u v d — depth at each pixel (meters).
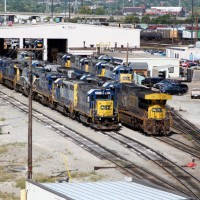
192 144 103.50
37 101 150.25
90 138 104.88
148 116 109.06
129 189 48.19
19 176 80.25
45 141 102.25
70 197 45.41
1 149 95.94
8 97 156.38
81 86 118.50
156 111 109.06
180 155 93.88
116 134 109.31
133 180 51.91
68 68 156.75
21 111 133.88
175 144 102.19
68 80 127.62
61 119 124.12
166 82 171.00
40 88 145.75
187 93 168.50
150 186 49.47
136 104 112.81
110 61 184.12
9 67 174.62
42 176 79.62
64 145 99.06
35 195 49.47
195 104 148.88
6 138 105.25
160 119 109.12
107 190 47.75
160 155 92.75
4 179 78.62
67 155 91.94
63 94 128.38
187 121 125.81
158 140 105.31
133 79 170.75
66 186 49.28
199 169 85.56
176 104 147.88
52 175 80.56
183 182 78.12
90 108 113.19
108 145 99.56
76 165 85.94
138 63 197.88
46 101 141.62
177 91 164.75
